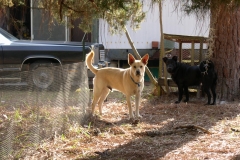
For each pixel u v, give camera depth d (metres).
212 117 8.23
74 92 7.75
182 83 9.00
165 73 9.47
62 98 7.50
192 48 9.34
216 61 9.20
